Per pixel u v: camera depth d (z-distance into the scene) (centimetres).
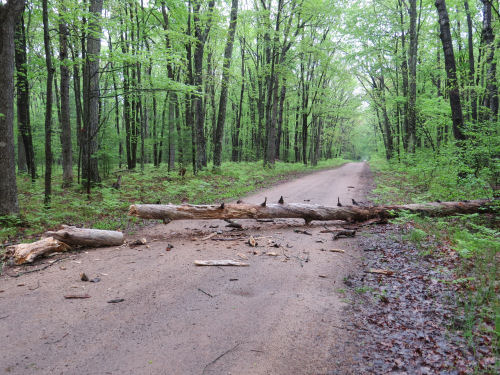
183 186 1320
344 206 784
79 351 286
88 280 445
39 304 374
